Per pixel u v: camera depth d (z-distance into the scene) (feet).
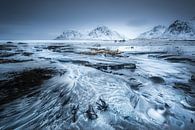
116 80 59.52
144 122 31.65
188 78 66.33
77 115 33.50
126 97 43.37
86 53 151.23
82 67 83.76
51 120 31.60
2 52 157.38
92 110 35.55
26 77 59.62
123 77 64.80
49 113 34.17
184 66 93.56
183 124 31.50
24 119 31.86
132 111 35.83
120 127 29.76
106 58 122.11
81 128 29.19
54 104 38.24
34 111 34.94
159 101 41.91
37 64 91.61
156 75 70.59
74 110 35.50
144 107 38.09
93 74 67.77
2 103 38.58
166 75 71.00
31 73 65.72
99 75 66.28
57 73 67.97
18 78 58.23
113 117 33.01
